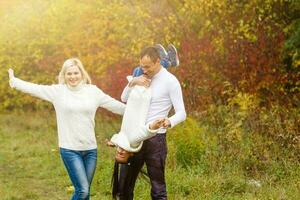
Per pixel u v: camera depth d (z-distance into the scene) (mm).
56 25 16734
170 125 6438
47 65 16984
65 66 6922
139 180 8867
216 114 12148
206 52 14023
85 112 6863
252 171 9227
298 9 13781
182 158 9766
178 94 6602
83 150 6914
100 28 15820
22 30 17438
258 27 13945
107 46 15570
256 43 13805
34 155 12086
